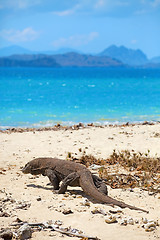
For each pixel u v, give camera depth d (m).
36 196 10.67
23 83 90.12
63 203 9.98
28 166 12.54
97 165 14.92
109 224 8.47
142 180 12.61
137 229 8.20
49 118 31.42
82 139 20.83
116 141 20.30
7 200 10.17
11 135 22.20
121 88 71.50
